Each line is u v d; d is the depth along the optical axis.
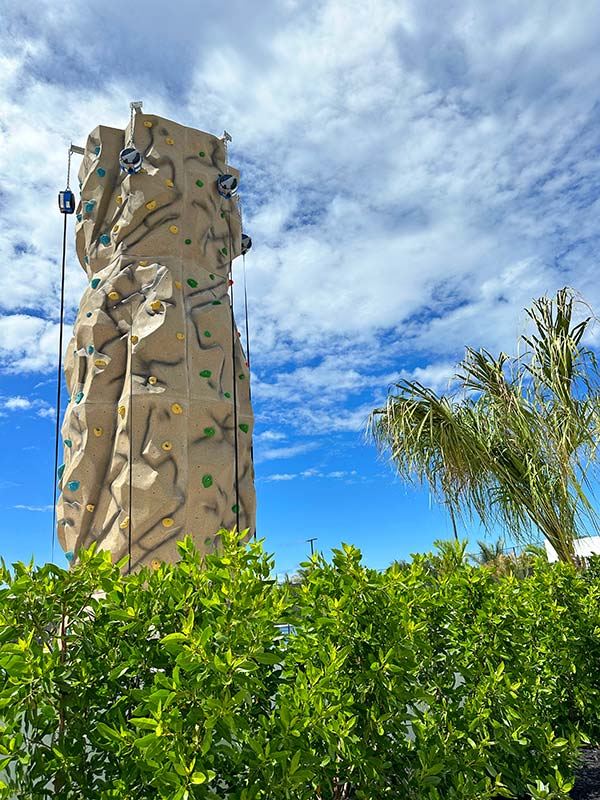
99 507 10.30
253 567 2.76
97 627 2.60
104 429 10.55
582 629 4.60
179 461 10.14
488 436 7.51
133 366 10.52
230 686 2.25
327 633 2.99
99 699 2.49
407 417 7.81
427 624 3.46
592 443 6.49
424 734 3.01
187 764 2.10
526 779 3.38
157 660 2.56
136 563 9.59
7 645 2.25
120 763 2.36
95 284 11.61
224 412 10.99
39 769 2.28
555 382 6.56
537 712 3.79
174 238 11.49
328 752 2.57
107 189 12.08
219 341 11.37
